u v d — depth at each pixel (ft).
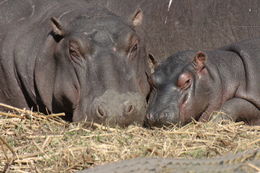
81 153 82.64
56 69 106.83
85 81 99.76
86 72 100.01
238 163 64.49
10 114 98.99
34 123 98.07
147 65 110.83
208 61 107.04
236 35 124.88
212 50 113.60
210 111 105.60
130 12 129.70
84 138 88.38
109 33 101.91
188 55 106.52
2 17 120.06
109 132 92.07
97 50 100.37
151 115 98.43
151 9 129.70
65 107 105.81
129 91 97.66
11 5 121.39
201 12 126.82
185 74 102.01
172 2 128.88
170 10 128.57
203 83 103.96
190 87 102.53
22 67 113.09
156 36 128.67
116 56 100.22
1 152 84.28
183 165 65.16
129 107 95.14
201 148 85.05
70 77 102.78
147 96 109.70
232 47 114.32
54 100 107.45
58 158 81.46
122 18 108.37
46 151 83.76
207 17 126.41
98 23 104.06
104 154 82.07
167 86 101.81
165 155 82.02
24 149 85.40
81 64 100.99
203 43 126.11
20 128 94.53
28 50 113.60
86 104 97.55
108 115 94.12
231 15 125.39
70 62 102.78
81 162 79.97
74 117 99.76
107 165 68.54
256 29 123.75
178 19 127.75
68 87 102.78
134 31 105.09
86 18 106.93
